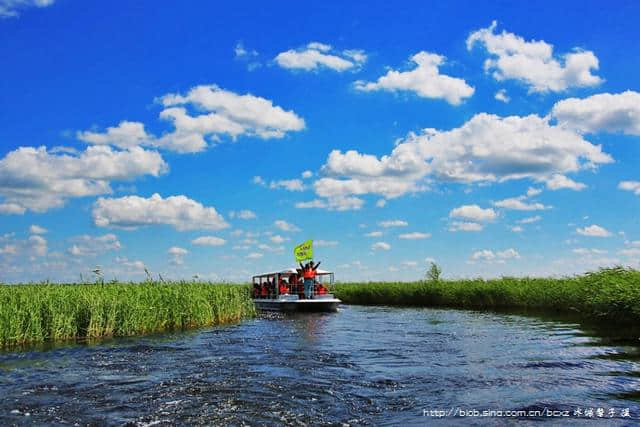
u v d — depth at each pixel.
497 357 13.98
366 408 9.13
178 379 11.33
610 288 20.62
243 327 23.02
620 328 19.70
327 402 9.48
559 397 9.65
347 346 16.38
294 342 17.42
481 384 10.81
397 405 9.30
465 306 35.03
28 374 11.98
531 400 9.47
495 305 33.03
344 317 28.64
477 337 18.27
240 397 9.79
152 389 10.42
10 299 18.08
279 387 10.56
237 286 30.56
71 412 8.91
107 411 8.95
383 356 14.37
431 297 38.53
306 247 34.72
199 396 9.87
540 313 27.61
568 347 15.36
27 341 17.34
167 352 15.14
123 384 10.87
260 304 36.47
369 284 46.56
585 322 22.17
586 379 11.09
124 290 22.02
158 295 22.36
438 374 11.83
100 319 19.03
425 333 19.83
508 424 8.18
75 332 18.61
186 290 24.42
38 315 17.86
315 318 28.20
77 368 12.70
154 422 8.35
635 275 21.06
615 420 8.25
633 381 10.88
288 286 36.38
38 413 8.87
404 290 40.59
